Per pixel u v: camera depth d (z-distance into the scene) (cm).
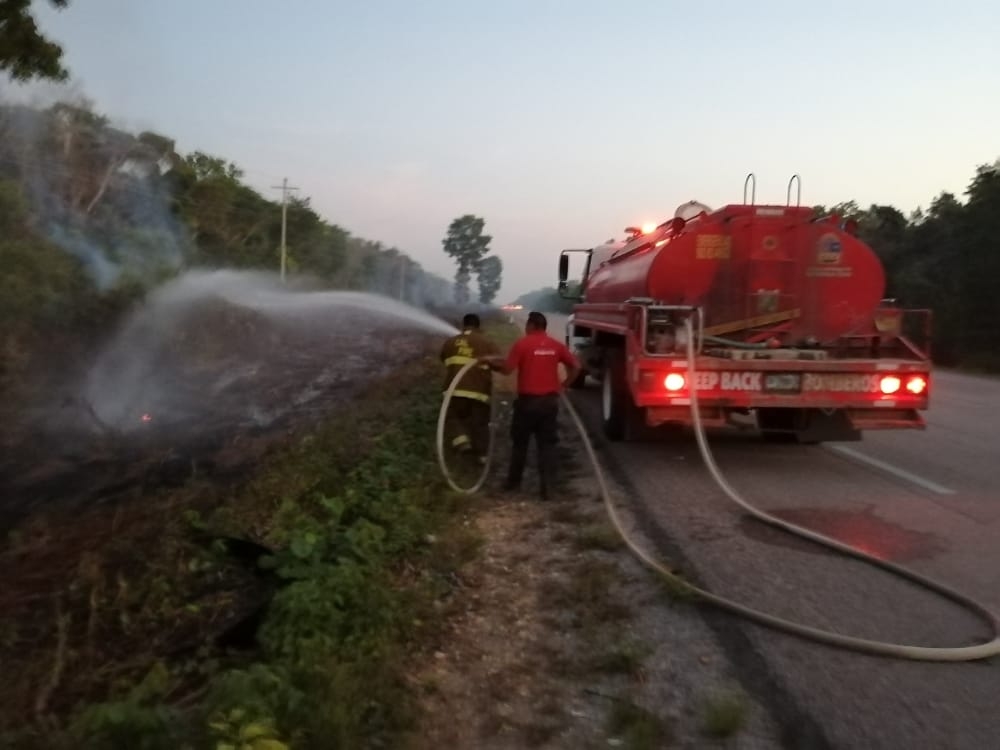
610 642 512
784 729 418
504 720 427
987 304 3114
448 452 994
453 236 11981
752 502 857
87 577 608
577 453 1091
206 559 604
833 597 593
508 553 681
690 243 1039
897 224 3869
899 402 969
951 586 618
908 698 450
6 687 456
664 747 403
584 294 1758
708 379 952
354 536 604
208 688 423
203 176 4603
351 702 412
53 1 1268
